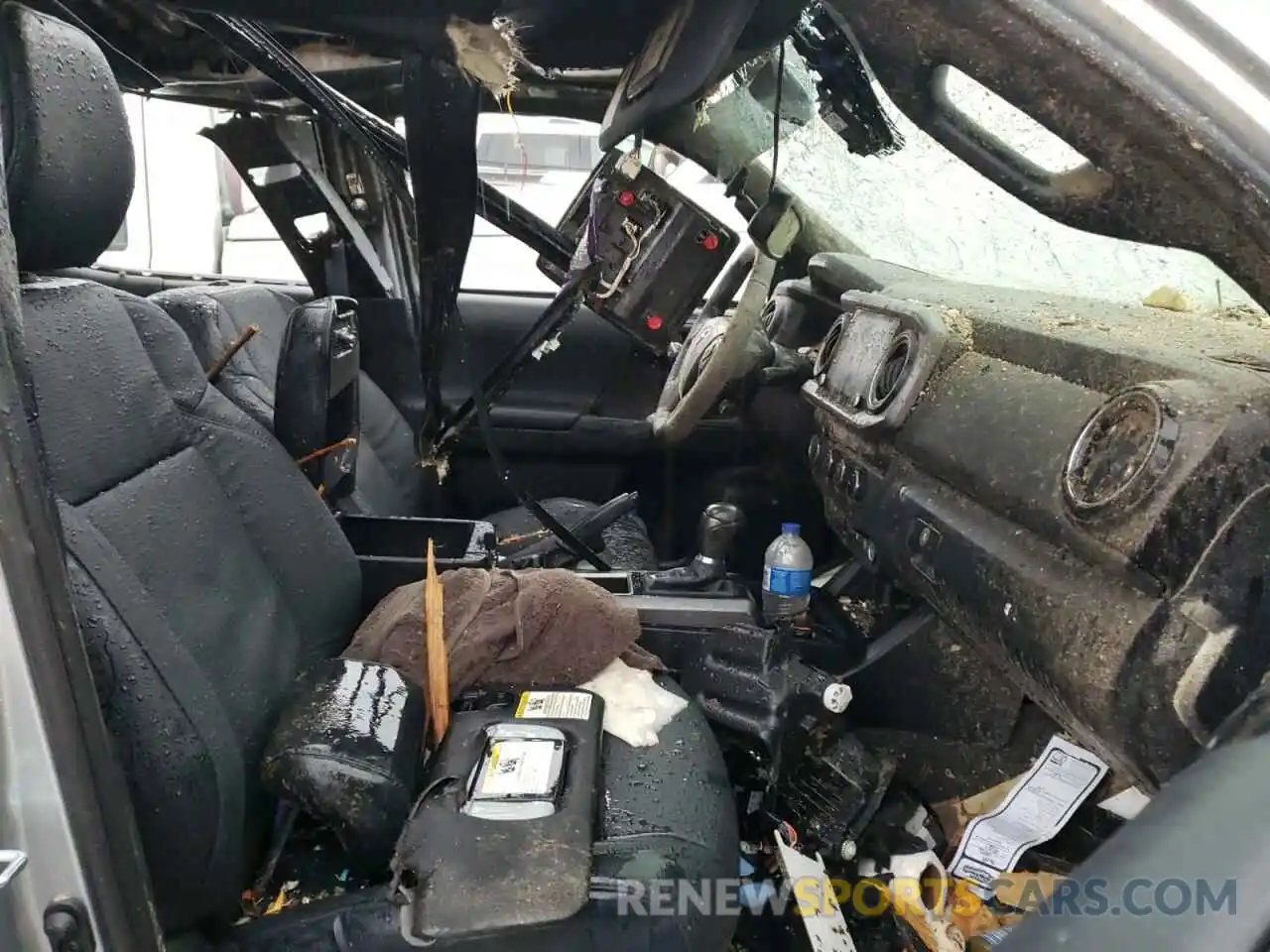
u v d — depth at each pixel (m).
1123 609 0.74
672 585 1.54
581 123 1.95
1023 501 0.89
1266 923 0.43
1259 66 0.67
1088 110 0.67
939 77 0.72
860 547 1.33
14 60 0.87
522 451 2.37
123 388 1.06
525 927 0.89
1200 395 0.73
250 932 0.98
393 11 0.83
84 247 1.00
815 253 1.80
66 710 0.65
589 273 1.75
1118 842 0.51
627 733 1.21
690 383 1.86
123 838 0.70
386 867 1.05
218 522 1.17
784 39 0.76
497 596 1.37
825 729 1.35
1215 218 0.71
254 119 2.23
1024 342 1.05
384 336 2.42
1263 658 0.67
